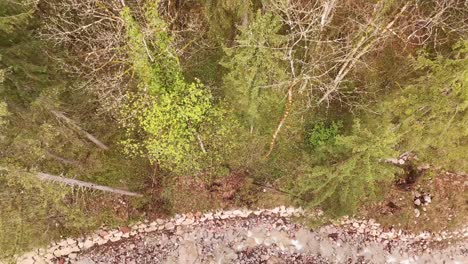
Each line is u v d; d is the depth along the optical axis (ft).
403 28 50.24
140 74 50.19
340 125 60.08
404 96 48.11
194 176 63.93
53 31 51.19
